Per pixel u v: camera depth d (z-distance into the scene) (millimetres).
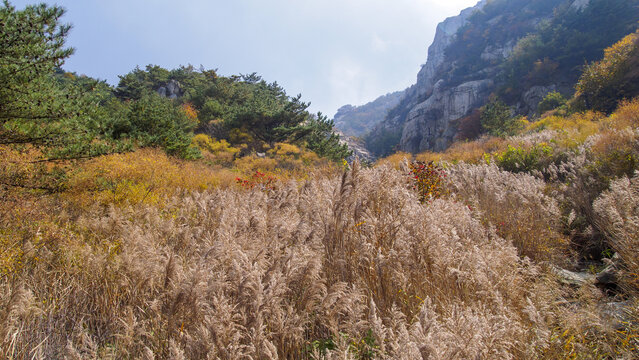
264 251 3109
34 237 4422
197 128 35062
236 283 2582
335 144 35438
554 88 64375
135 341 2723
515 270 2938
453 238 3488
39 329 2971
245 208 5250
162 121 18672
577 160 7605
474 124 55281
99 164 7953
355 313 2408
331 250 3885
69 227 5086
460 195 7445
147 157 11156
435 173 8375
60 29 6094
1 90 5832
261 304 2344
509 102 74438
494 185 6637
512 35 102125
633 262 3158
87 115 7223
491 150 14742
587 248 4805
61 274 3717
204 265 3014
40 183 6414
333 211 4172
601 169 6512
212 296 2564
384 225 3771
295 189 5852
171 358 2027
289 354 2475
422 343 1770
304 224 3965
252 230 4137
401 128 135750
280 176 14953
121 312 3119
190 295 2506
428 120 97250
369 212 3842
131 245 3756
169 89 55219
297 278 2865
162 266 3174
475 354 1839
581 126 14969
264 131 33906
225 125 33781
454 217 4289
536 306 2609
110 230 4965
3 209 4906
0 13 5566
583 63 64438
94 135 7285
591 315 2504
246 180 11734
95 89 7516
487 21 117875
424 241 3264
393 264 3135
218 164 22078
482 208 6180
